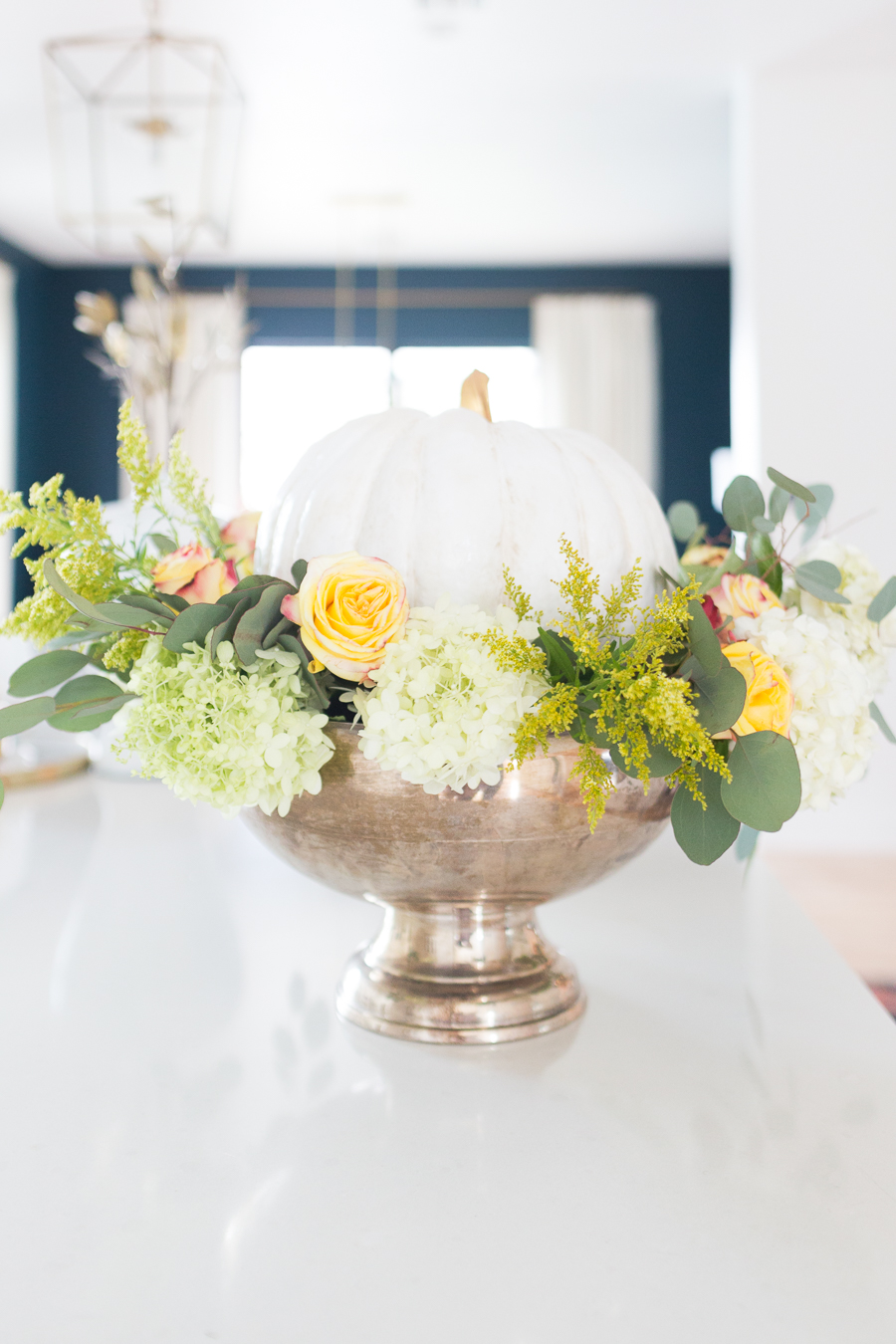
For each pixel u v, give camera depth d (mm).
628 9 3066
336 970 691
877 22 3107
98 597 570
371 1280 375
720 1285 372
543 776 499
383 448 603
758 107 3342
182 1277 377
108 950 727
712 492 5625
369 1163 454
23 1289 371
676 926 786
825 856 3223
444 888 546
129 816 1123
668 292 5602
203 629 487
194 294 5617
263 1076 538
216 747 466
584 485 596
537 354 5586
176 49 2531
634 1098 515
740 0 3008
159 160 2850
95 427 5738
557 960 629
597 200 4668
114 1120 493
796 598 638
